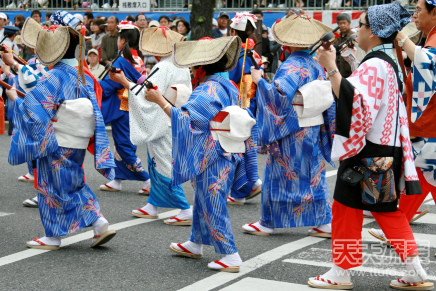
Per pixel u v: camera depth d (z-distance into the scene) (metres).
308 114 6.36
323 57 4.80
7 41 12.86
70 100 5.95
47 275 5.54
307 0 16.03
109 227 7.06
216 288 5.27
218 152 5.52
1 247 6.31
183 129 5.40
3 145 12.58
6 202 8.23
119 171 8.67
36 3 18.58
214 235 5.64
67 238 6.61
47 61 5.93
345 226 5.11
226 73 5.70
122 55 8.49
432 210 8.08
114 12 17.31
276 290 5.23
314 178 6.67
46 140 5.88
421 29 5.94
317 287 5.26
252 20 8.22
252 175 8.08
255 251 6.28
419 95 5.79
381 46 4.97
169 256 6.09
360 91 4.79
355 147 4.81
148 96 5.41
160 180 7.24
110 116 8.47
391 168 4.93
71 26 5.98
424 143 5.95
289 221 6.75
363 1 15.53
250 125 5.50
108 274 5.58
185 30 14.22
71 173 6.05
